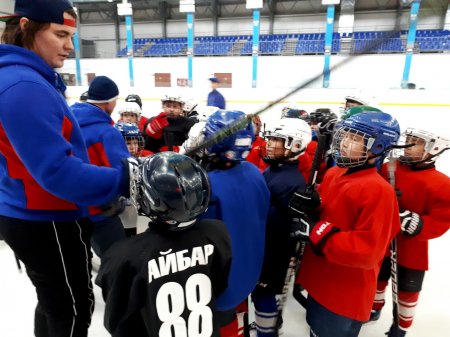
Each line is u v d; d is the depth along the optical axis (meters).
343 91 7.22
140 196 0.85
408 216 1.36
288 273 1.47
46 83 0.88
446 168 4.59
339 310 1.23
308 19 12.05
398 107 7.00
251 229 1.25
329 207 1.25
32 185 0.96
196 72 10.05
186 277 0.87
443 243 2.85
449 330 1.83
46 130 0.82
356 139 1.15
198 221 0.97
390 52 7.34
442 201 1.38
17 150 0.83
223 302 1.23
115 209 1.21
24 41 0.93
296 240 1.35
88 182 0.86
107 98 1.77
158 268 0.83
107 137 1.58
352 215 1.17
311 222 1.23
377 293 1.76
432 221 1.37
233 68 9.76
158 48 13.08
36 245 1.01
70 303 1.11
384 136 1.14
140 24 13.67
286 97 0.83
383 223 1.09
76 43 10.61
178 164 0.84
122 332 0.86
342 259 1.12
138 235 0.89
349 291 1.21
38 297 1.10
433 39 8.96
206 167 1.24
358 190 1.14
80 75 10.86
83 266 1.13
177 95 2.81
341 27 8.54
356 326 1.29
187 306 0.87
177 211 0.81
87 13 13.84
